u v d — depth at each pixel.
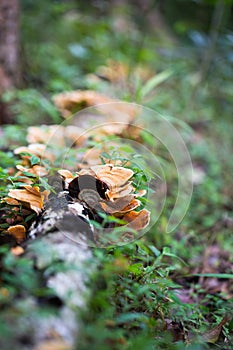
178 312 0.61
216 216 1.02
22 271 0.43
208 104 1.50
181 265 0.80
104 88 1.35
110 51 1.65
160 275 0.65
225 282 0.78
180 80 1.61
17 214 0.62
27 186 0.61
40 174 0.67
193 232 0.90
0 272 0.48
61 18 1.75
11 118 1.16
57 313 0.40
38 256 0.47
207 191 1.09
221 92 1.56
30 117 1.12
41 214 0.58
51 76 1.42
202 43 1.56
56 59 1.54
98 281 0.50
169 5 2.17
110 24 1.89
